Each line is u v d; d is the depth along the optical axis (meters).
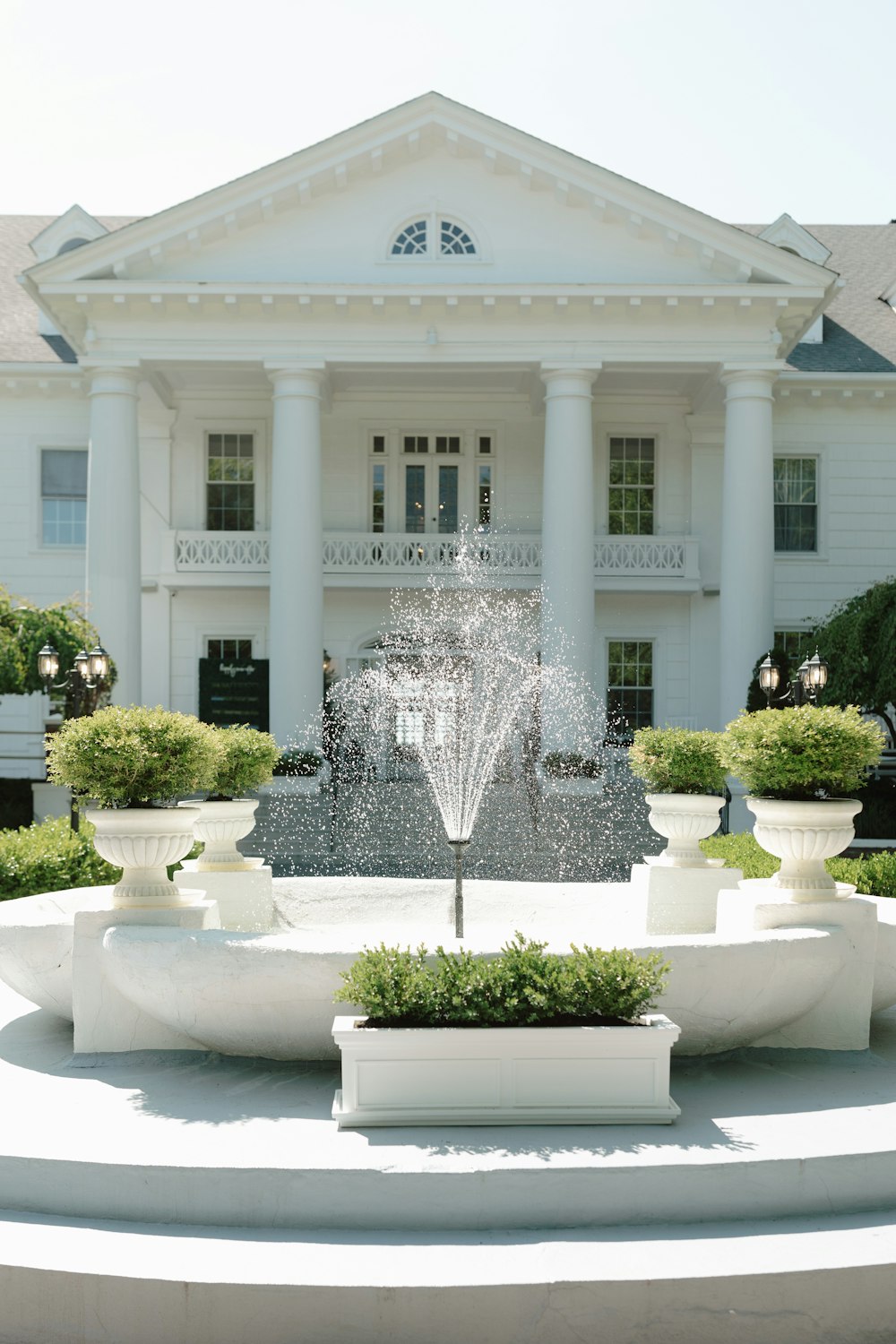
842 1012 6.43
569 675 23.50
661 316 24.14
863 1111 5.39
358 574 27.08
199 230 23.78
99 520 23.75
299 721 23.58
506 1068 5.14
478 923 9.42
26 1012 7.49
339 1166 4.63
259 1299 4.14
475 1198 4.59
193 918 6.46
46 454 28.69
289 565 23.88
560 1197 4.61
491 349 24.23
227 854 9.48
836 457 28.95
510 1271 4.23
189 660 28.36
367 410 28.61
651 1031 5.15
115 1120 5.24
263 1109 5.39
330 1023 5.82
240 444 28.73
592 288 23.55
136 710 6.95
